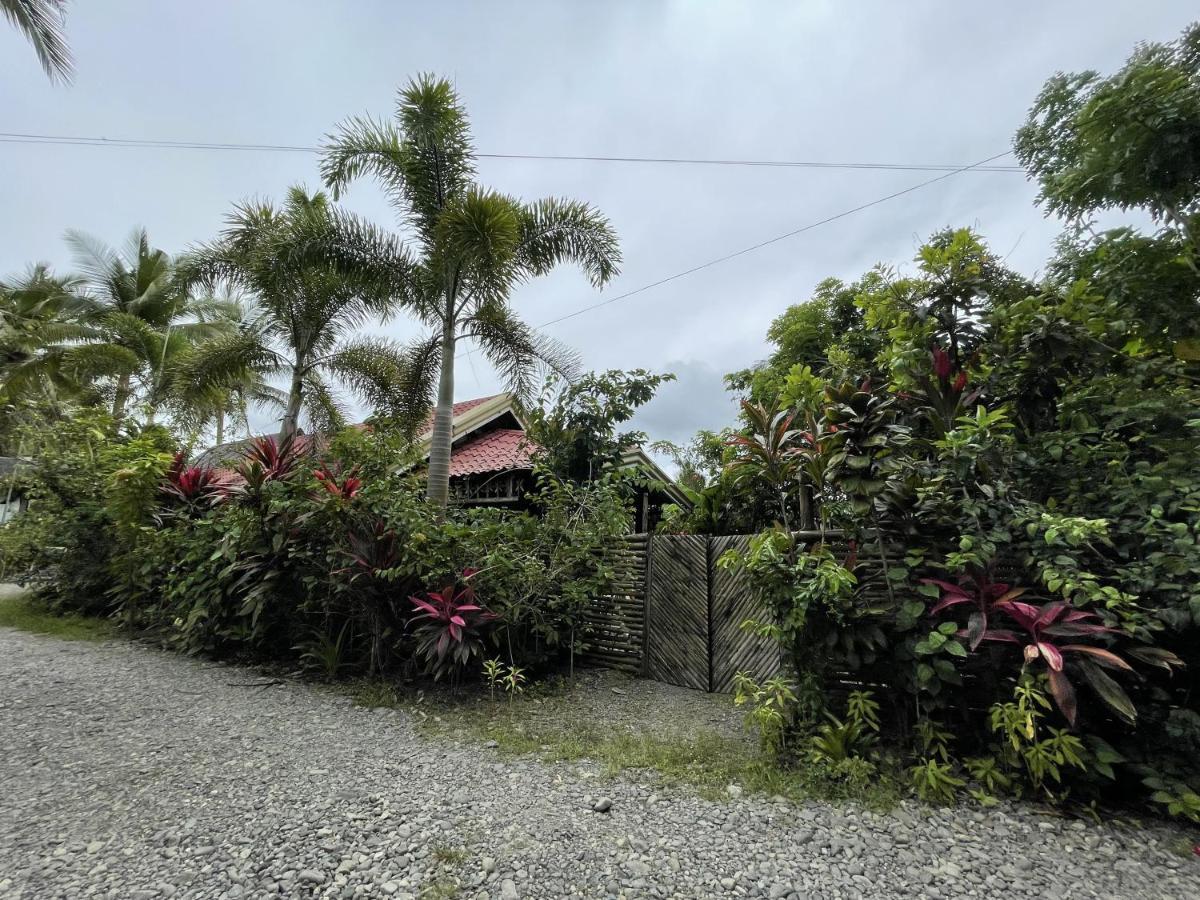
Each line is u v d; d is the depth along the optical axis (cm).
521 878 212
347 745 341
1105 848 235
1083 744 268
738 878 215
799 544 374
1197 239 413
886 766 294
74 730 350
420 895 202
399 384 895
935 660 294
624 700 460
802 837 243
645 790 288
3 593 909
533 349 766
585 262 732
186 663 526
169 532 609
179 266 913
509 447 992
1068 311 369
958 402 378
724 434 831
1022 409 382
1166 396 333
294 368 924
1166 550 278
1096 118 432
